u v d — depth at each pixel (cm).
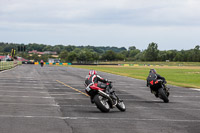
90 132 1285
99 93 1809
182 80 5950
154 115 1784
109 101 1841
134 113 1841
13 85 3694
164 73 9231
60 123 1465
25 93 2855
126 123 1509
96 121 1537
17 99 2388
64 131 1294
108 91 1850
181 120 1639
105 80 1841
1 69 7806
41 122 1477
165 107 2148
